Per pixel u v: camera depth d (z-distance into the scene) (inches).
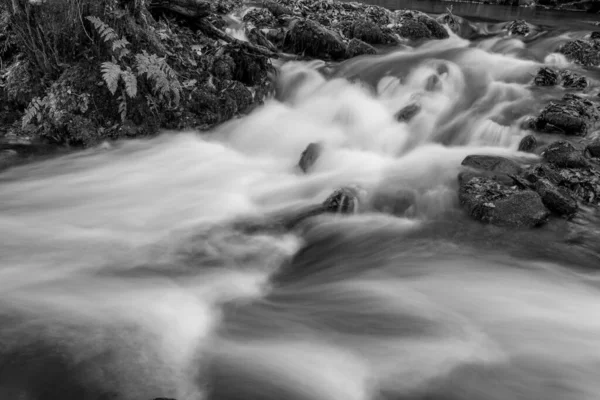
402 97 391.2
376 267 217.8
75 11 284.0
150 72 299.9
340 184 283.7
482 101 388.8
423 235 238.4
